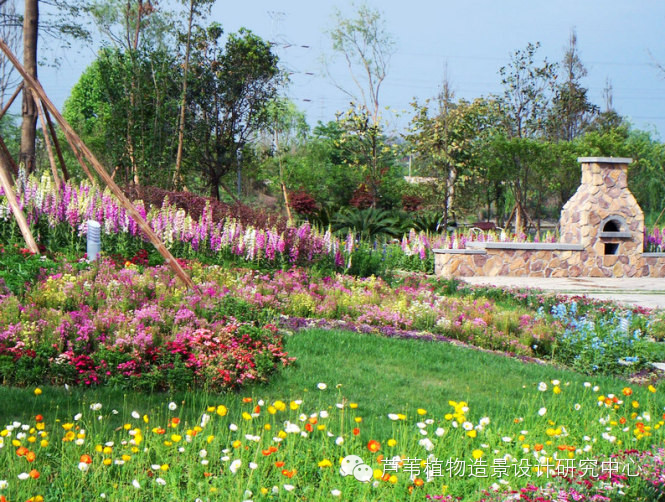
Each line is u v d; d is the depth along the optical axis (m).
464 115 31.08
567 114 37.28
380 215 23.45
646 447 4.86
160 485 3.85
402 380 6.88
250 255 13.07
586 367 8.33
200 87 29.20
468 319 9.85
